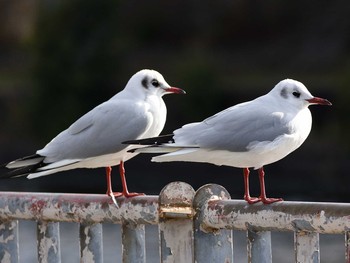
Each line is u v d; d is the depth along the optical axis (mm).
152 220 5688
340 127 28016
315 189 23297
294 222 5117
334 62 35156
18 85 38594
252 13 40156
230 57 38625
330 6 38000
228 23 40594
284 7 39406
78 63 37094
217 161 6547
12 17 46500
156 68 37812
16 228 6309
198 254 5527
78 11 37469
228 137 6422
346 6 37344
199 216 5512
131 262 5852
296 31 38406
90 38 37406
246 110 6562
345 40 36094
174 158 6383
